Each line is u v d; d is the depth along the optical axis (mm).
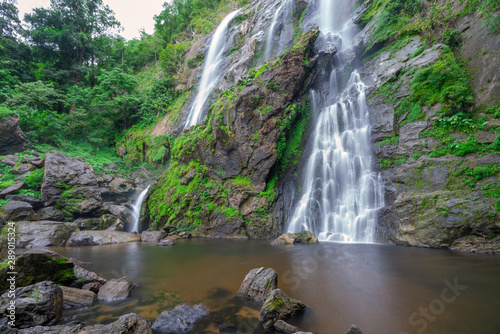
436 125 11328
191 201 16875
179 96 31797
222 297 5418
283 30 24469
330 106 16734
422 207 10547
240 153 15992
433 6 13883
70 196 18125
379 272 6902
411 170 11492
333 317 4359
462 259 8055
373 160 13641
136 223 19828
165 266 8344
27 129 25094
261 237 14992
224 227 15719
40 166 20812
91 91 31297
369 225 12711
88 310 4848
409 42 14547
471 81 11320
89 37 42375
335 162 15211
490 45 11141
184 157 18344
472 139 10125
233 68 25062
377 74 15258
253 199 15531
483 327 3895
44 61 37188
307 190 15953
